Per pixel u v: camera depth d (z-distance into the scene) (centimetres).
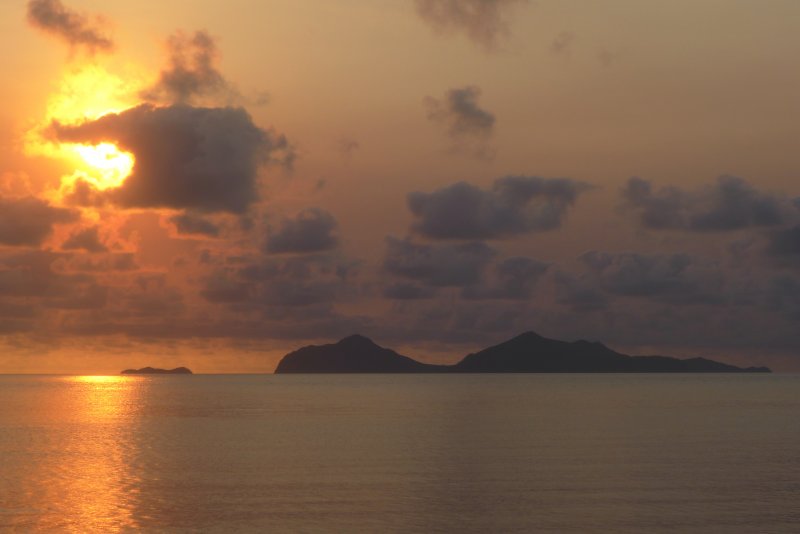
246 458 7669
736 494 5616
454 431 10431
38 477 6525
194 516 4969
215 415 13875
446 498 5494
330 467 6994
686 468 6856
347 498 5497
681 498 5478
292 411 14962
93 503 5384
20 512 5122
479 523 4778
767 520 4828
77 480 6356
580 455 7806
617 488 5862
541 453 7969
